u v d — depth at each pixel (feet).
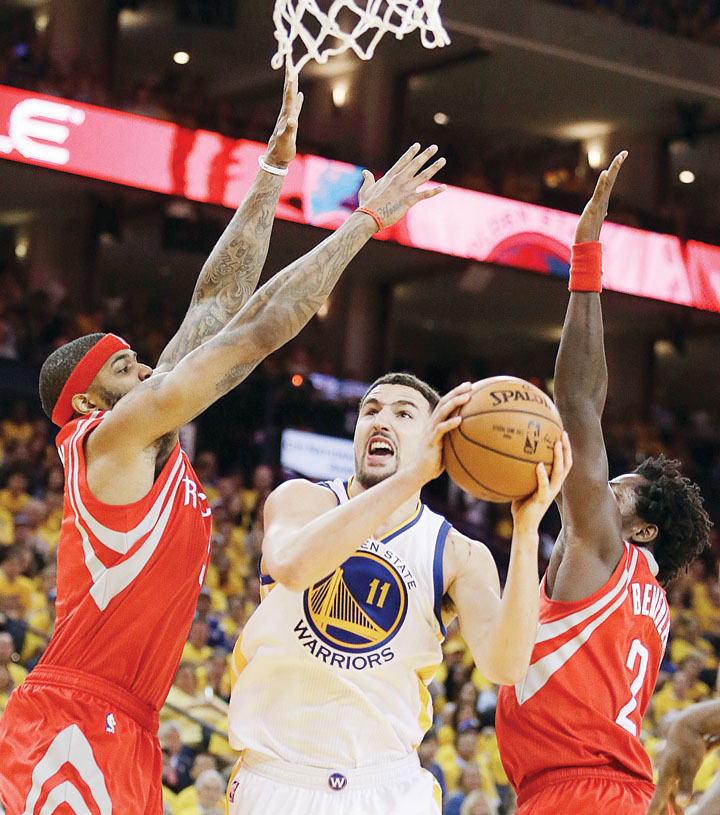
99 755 10.73
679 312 77.87
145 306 72.95
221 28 69.56
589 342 12.24
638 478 13.70
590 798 11.71
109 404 12.02
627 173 82.48
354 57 72.49
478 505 61.87
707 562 62.44
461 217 67.62
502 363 97.96
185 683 32.01
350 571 11.17
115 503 11.02
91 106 57.31
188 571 11.50
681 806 10.25
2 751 10.87
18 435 51.52
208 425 57.47
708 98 77.15
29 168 57.62
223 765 30.37
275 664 11.09
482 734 37.27
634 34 73.15
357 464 11.68
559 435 9.46
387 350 78.79
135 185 58.29
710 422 85.10
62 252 71.26
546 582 12.80
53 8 67.21
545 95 78.74
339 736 10.91
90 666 11.07
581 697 12.05
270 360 66.49
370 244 68.08
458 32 68.39
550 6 70.44
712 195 87.10
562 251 69.97
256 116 66.85
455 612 11.88
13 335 55.88
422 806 11.03
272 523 11.21
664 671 47.11
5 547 38.86
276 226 65.67
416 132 78.07
